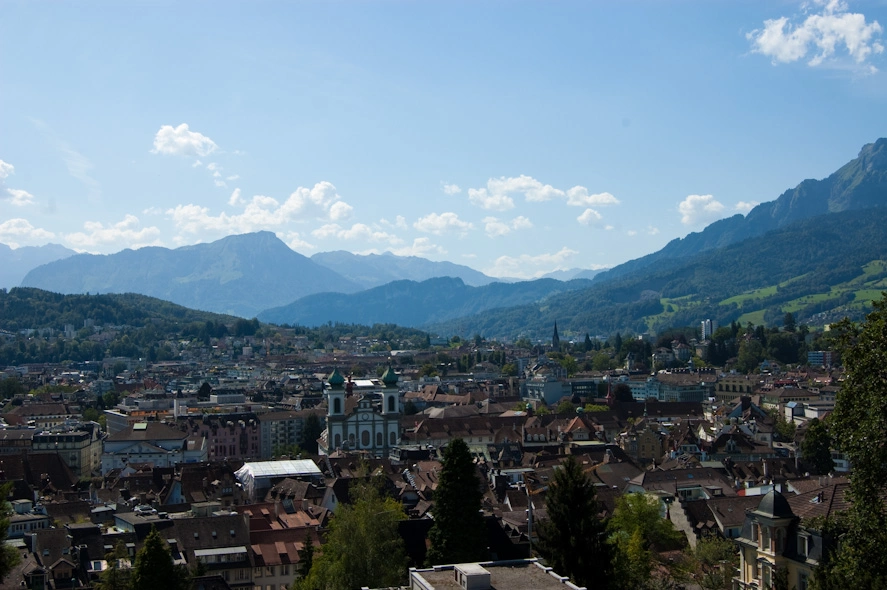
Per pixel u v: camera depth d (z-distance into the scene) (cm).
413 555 14438
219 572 17612
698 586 15450
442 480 13738
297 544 18475
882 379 9400
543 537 11881
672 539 17538
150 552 13212
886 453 9069
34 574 16238
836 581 8712
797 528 11506
